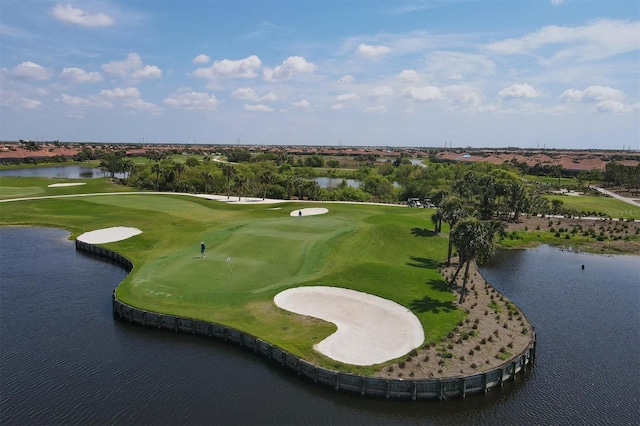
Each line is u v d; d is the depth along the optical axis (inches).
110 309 1846.7
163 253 2512.3
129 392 1259.2
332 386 1296.8
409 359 1379.2
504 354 1439.5
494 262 2837.1
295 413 1193.4
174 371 1378.0
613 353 1568.7
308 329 1573.6
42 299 1947.6
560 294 2192.4
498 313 1791.3
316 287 1962.4
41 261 2534.5
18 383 1291.8
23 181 5802.2
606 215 4254.4
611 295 2186.3
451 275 2245.3
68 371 1363.2
